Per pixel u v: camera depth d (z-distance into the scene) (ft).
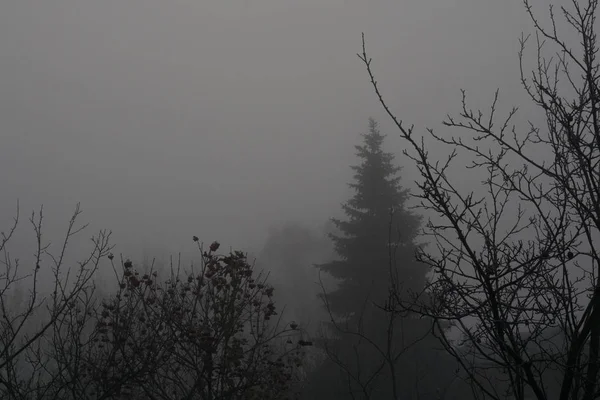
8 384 13.76
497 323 9.90
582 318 10.16
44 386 14.85
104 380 15.20
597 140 9.86
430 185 10.32
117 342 15.42
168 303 16.99
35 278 14.98
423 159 10.41
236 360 16.80
